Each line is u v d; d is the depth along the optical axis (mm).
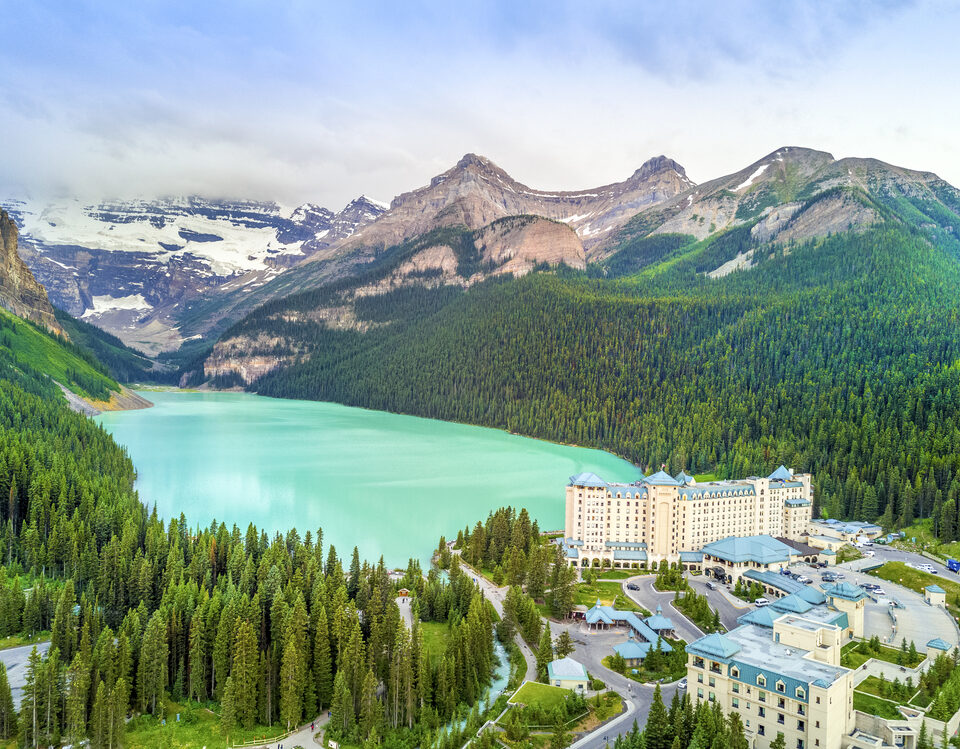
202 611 156125
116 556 189625
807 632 135375
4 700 125062
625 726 133250
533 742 127500
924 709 133125
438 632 176125
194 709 145125
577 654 165250
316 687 146250
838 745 121938
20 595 168250
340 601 163375
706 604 186250
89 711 135000
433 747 127125
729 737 118125
